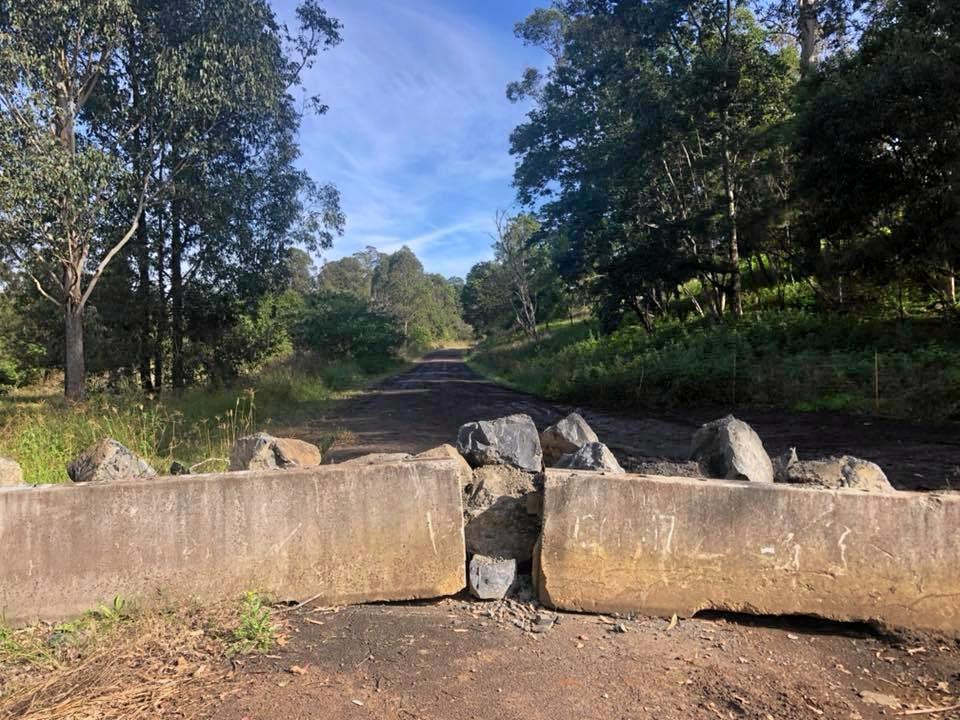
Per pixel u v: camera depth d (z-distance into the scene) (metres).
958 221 13.55
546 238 40.06
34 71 15.74
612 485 3.93
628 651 3.43
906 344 14.95
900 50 13.99
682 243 25.39
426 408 18.45
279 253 24.02
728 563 3.79
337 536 4.04
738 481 3.96
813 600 3.71
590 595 3.89
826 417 12.16
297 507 4.03
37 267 18.66
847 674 3.27
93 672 3.25
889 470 7.62
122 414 11.13
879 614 3.64
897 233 15.45
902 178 15.19
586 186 31.64
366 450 10.34
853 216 16.38
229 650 3.42
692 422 13.67
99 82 18.89
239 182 21.48
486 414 16.66
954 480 6.99
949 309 16.08
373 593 4.02
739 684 3.12
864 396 12.79
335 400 21.19
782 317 20.45
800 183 17.05
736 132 22.53
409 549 4.06
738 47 22.39
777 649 3.50
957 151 13.94
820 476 4.16
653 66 24.81
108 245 20.95
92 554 3.90
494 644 3.51
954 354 12.96
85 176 16.23
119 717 2.86
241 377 24.16
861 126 14.51
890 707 2.96
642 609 3.86
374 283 103.12
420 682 3.12
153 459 8.55
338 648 3.46
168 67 17.44
